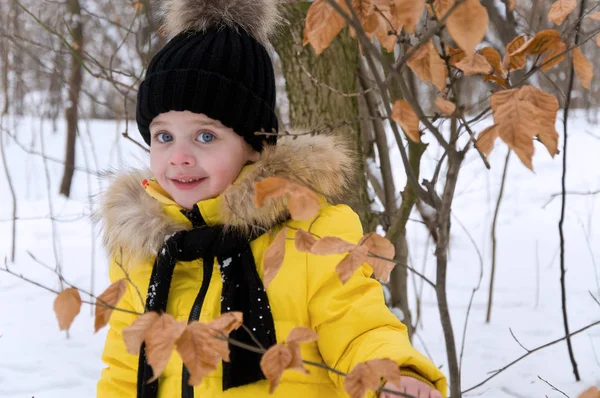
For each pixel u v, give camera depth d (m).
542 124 1.07
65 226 7.47
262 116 1.83
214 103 1.73
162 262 1.72
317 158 1.73
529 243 6.27
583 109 11.25
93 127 13.77
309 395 1.62
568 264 5.40
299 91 2.84
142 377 1.71
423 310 4.43
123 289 1.24
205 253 1.68
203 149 1.74
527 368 3.23
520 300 4.50
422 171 8.31
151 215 1.77
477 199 8.55
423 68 1.17
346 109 2.82
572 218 7.24
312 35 1.20
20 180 10.15
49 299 4.79
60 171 10.76
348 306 1.58
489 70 1.28
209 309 1.68
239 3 1.88
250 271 1.64
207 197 1.74
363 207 2.57
